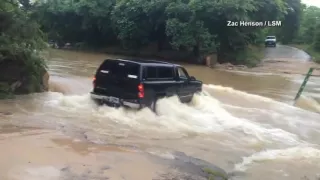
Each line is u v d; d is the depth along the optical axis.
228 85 20.00
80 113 10.16
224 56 35.19
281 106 14.36
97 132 8.51
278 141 9.25
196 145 8.27
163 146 7.93
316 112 14.38
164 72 11.14
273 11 36.44
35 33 13.36
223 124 10.46
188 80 12.19
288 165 7.35
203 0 32.16
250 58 35.62
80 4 42.09
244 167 7.07
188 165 6.67
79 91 14.51
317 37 50.88
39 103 11.23
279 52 48.41
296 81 23.16
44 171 5.66
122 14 38.66
